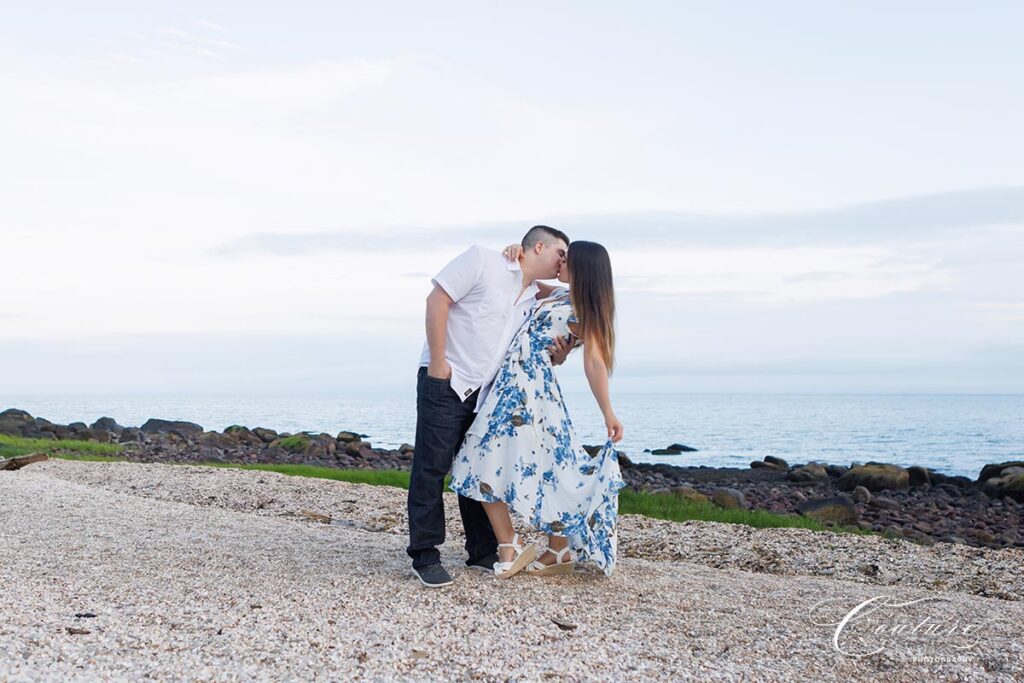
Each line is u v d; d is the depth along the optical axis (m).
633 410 133.62
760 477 23.75
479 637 3.85
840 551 7.15
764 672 3.55
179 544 5.79
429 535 4.70
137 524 6.58
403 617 4.09
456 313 4.77
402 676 3.36
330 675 3.32
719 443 48.34
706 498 13.92
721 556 6.99
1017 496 18.05
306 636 3.76
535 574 5.03
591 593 4.73
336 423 74.56
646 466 25.98
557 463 4.82
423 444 4.70
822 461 35.03
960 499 17.73
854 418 97.44
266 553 5.53
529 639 3.86
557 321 4.80
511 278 4.86
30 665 3.26
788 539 7.61
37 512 6.98
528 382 4.80
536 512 4.73
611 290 4.79
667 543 7.37
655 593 4.86
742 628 4.20
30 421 33.22
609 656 3.67
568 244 4.99
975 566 6.70
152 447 25.50
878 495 18.41
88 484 10.03
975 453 40.28
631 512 9.55
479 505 5.13
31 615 3.92
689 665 3.59
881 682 3.55
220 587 4.59
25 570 4.91
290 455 25.25
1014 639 4.22
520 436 4.73
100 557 5.32
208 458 22.73
